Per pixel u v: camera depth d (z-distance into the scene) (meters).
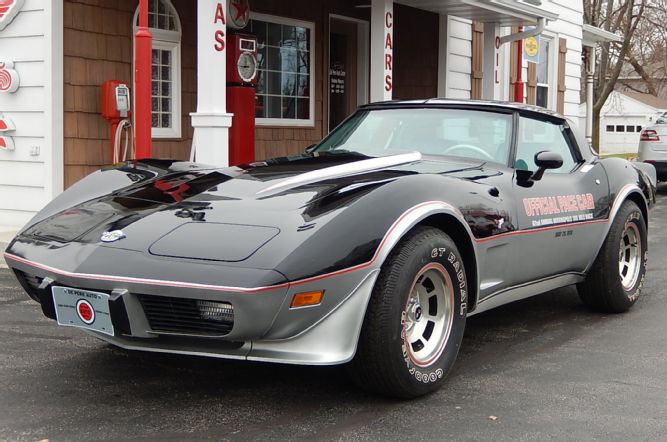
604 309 5.11
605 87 27.91
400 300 3.19
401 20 13.29
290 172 3.76
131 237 3.17
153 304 3.00
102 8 8.02
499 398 3.45
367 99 12.73
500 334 4.61
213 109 6.97
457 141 4.45
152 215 3.34
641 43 34.53
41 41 7.60
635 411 3.30
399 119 4.68
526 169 4.42
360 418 3.18
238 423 3.11
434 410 3.29
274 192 3.46
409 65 13.32
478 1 10.47
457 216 3.52
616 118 50.06
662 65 39.84
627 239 5.20
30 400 3.35
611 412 3.29
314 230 3.04
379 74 9.37
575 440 2.97
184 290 2.87
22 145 7.82
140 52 6.52
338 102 12.44
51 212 3.87
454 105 4.64
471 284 3.72
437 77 13.07
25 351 4.07
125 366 3.85
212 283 2.86
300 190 3.44
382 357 3.19
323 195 3.31
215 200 3.43
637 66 34.59
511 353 4.19
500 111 4.53
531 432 3.05
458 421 3.16
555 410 3.30
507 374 3.81
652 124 14.88
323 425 3.10
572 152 4.90
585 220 4.61
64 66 7.69
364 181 3.44
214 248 3.00
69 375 3.70
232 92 8.91
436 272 3.44
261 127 10.51
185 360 3.96
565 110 17.53
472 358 4.09
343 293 3.03
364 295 3.09
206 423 3.11
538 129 4.64
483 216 3.71
